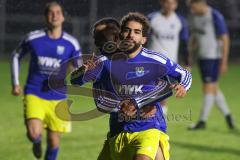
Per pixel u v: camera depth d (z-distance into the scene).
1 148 23.88
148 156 13.25
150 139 13.51
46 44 19.98
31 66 20.06
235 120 31.91
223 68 29.56
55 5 20.14
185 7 46.53
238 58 63.25
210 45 29.28
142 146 13.38
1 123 29.56
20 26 59.84
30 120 19.58
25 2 30.78
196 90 42.72
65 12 24.34
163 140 13.80
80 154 22.88
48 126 19.92
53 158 20.08
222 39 29.50
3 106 34.81
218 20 29.36
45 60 19.97
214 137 27.03
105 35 14.21
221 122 31.34
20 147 24.12
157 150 13.55
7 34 60.22
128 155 13.73
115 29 14.19
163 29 27.03
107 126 28.86
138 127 13.78
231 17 63.00
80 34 56.50
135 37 13.56
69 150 23.58
